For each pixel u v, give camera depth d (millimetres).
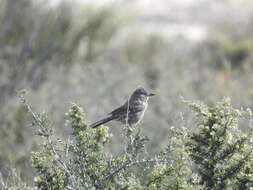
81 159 6715
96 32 21156
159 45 27422
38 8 19328
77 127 6875
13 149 11562
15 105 14883
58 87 16234
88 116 13812
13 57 17828
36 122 6797
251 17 33781
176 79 17438
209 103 15258
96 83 16047
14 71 17359
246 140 7062
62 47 19188
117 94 15922
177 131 7129
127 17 23438
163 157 6508
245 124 9156
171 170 6461
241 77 18047
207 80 17500
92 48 20828
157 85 17250
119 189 6309
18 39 18422
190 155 7129
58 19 19625
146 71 20625
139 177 6820
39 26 19047
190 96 15547
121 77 17219
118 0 22953
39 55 18359
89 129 6930
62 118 12703
